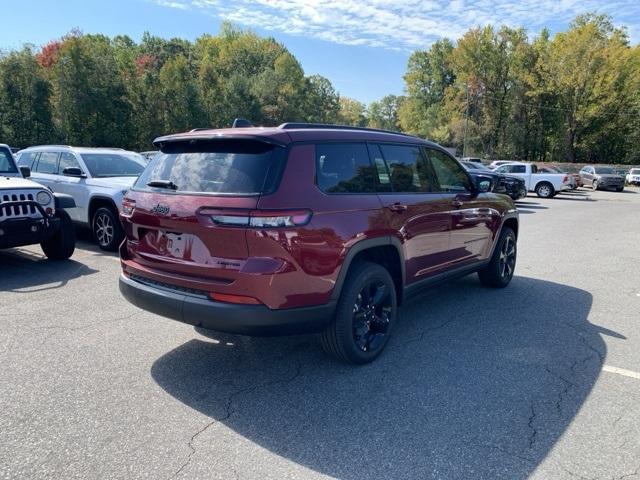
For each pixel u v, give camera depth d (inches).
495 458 108.0
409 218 167.8
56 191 350.0
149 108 1738.4
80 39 1561.3
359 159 155.6
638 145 2075.5
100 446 110.7
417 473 102.7
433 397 135.3
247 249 124.8
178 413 125.6
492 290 248.8
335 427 119.9
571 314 210.5
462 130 2219.5
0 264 284.4
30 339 172.7
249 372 150.3
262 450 110.1
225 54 2947.8
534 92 2092.8
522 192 781.3
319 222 133.2
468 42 2209.6
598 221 566.6
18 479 98.7
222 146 140.6
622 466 105.8
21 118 1423.5
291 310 130.0
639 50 2058.3
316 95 2844.5
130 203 152.4
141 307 146.3
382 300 159.6
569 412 128.3
